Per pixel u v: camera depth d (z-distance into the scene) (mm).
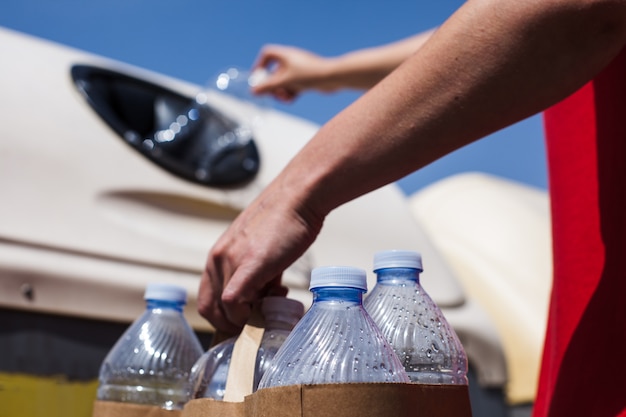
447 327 871
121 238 1513
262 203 868
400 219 2014
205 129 1882
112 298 1426
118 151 1608
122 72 1880
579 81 748
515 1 721
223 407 780
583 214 903
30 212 1417
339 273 759
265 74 1946
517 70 731
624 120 861
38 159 1480
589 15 701
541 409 971
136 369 1104
